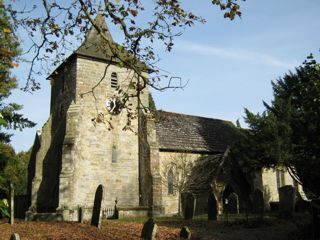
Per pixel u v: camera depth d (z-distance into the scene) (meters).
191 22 11.37
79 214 21.88
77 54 31.70
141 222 22.06
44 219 25.64
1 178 6.46
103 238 14.40
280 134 25.45
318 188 16.97
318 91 15.20
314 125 15.72
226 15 10.20
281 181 39.34
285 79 33.88
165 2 10.95
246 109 28.06
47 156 32.56
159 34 11.43
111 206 30.45
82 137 30.36
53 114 34.31
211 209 23.48
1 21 10.09
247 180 32.22
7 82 23.92
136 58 11.68
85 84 31.80
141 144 32.56
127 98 12.88
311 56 15.38
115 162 31.53
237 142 31.48
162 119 14.33
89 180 29.89
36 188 31.09
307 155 16.30
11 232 16.22
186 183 33.03
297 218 22.56
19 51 17.92
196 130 38.97
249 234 17.17
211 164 33.00
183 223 21.31
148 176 31.33
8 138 28.67
